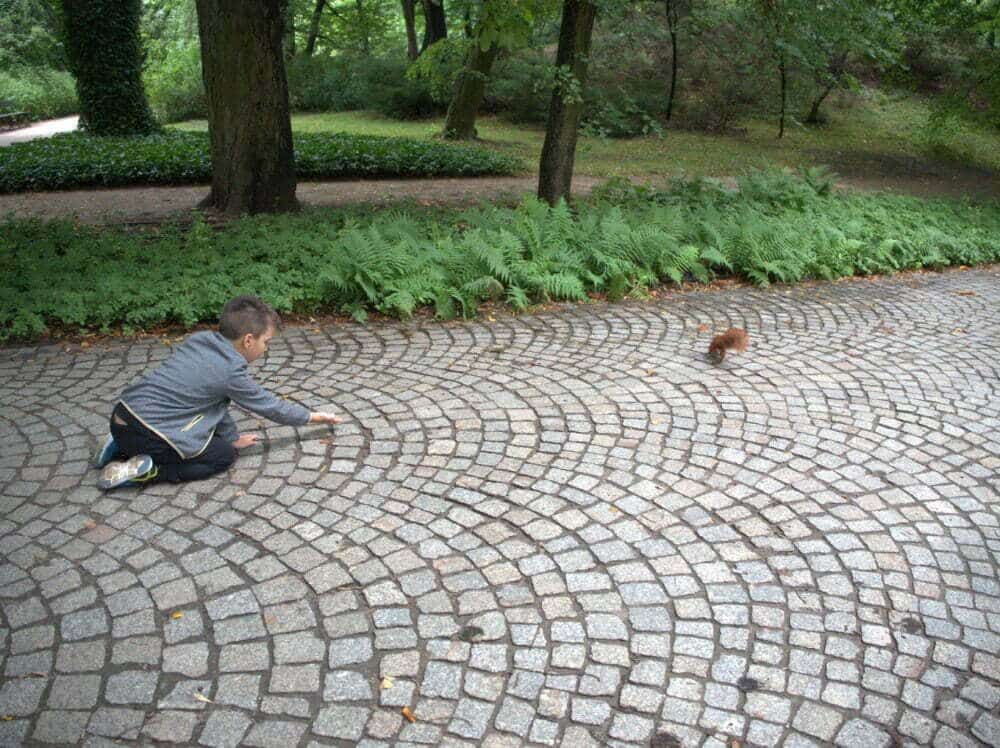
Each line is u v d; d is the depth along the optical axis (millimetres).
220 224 9758
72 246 7809
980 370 6074
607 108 11109
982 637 2977
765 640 2920
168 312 6363
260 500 3789
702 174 18531
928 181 20094
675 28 14914
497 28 9242
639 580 3240
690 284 8523
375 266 6938
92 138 20281
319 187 15070
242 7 9445
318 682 2650
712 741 2465
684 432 4680
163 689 2600
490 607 3047
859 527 3707
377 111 30109
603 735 2475
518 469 4156
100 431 4477
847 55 24219
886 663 2824
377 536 3506
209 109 10133
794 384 5562
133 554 3336
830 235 9602
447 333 6469
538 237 8047
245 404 3975
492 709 2561
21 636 2826
